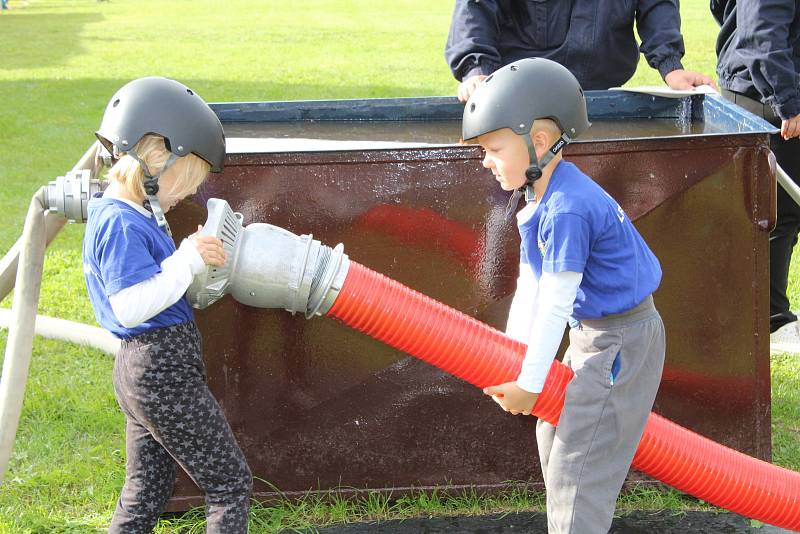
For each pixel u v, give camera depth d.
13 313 3.00
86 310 5.17
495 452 3.34
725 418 3.32
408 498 3.36
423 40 19.77
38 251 3.01
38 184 7.73
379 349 3.20
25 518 3.26
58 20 27.42
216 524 2.71
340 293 2.81
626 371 2.62
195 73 14.77
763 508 2.97
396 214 3.07
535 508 3.33
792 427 3.94
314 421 3.27
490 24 4.08
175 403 2.62
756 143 3.06
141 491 2.82
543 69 2.59
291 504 3.33
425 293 3.14
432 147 3.01
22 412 4.02
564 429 2.65
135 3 35.56
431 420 3.29
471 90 3.77
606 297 2.62
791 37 4.36
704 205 3.11
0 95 12.19
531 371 2.58
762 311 3.23
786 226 4.44
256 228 2.80
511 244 3.11
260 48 18.61
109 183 2.69
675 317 3.21
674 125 3.81
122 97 2.53
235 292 2.80
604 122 3.91
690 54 16.38
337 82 13.59
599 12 4.07
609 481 2.66
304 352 3.19
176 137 2.50
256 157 2.98
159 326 2.60
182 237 3.02
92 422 3.96
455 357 2.84
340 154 3.00
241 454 2.77
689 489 2.97
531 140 2.56
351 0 33.47
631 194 3.07
